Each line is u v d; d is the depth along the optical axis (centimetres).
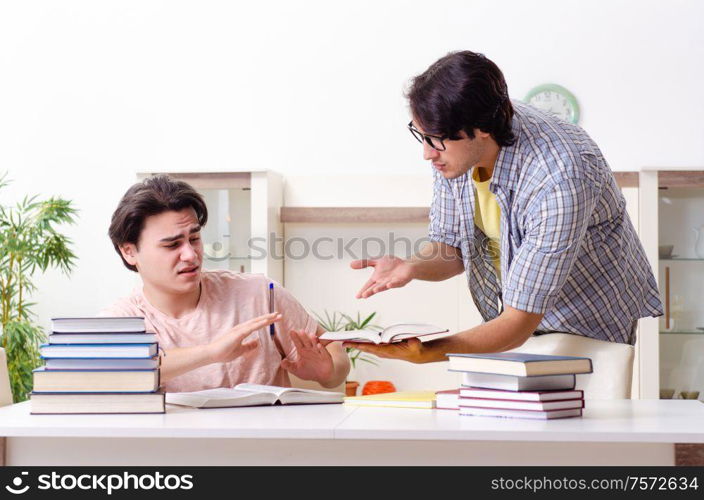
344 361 203
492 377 151
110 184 393
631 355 194
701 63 371
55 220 368
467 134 171
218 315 197
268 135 388
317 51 387
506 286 178
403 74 383
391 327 164
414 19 382
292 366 190
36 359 371
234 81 390
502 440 133
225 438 140
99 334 156
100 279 392
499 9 378
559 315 200
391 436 131
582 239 179
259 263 351
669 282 342
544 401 145
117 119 395
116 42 396
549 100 373
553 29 375
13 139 398
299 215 368
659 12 372
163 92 393
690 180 340
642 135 371
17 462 143
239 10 391
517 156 178
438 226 220
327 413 155
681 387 339
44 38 399
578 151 177
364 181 371
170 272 185
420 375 359
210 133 391
